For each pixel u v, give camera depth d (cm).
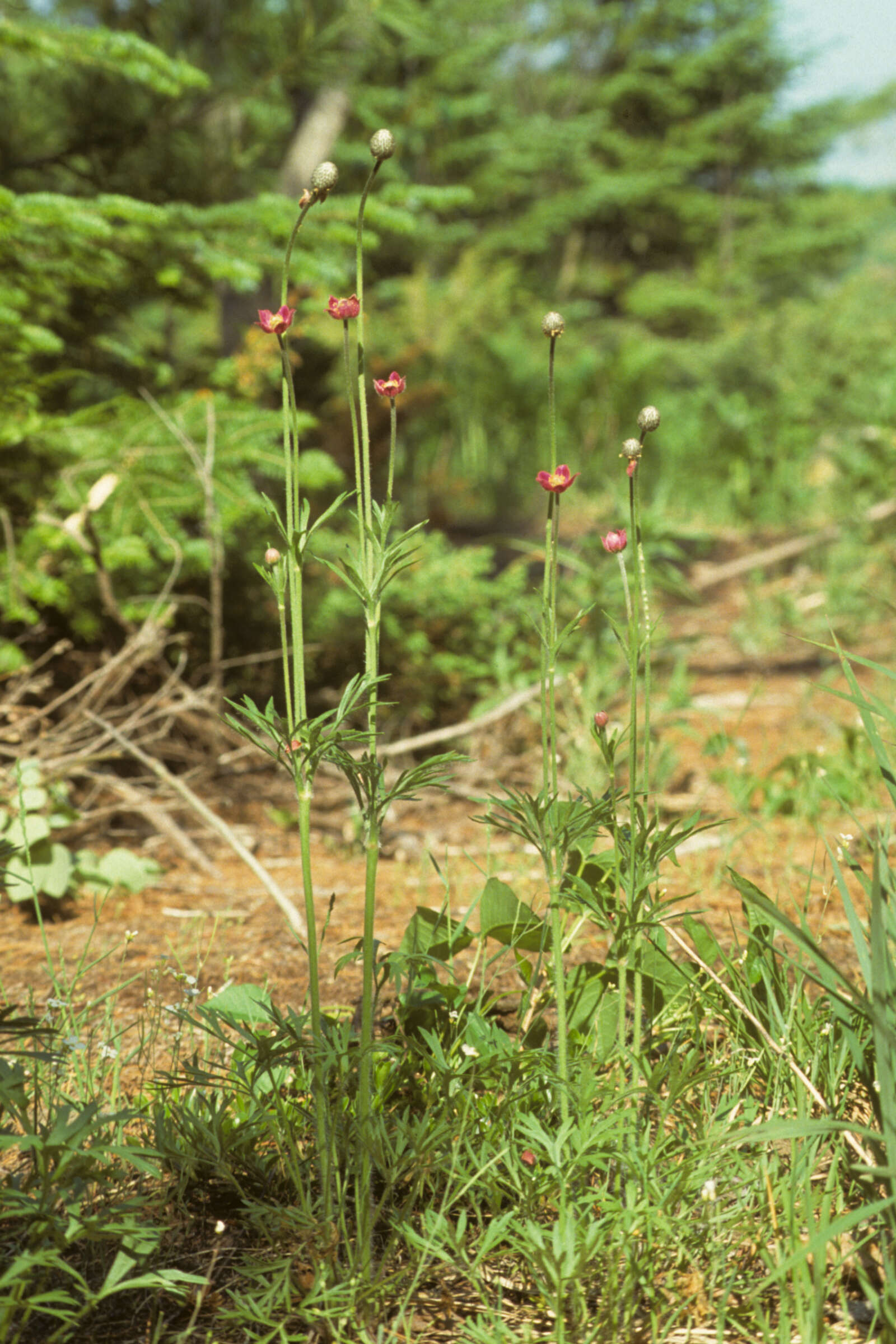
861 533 903
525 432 1580
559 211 2211
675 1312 153
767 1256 160
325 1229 162
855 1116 199
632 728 175
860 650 765
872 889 156
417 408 1188
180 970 276
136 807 395
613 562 591
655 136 2697
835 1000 161
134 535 439
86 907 351
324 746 157
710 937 217
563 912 203
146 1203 171
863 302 1598
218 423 455
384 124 944
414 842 418
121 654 420
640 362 1656
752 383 1591
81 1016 227
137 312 739
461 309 1542
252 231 483
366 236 474
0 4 446
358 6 638
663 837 178
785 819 437
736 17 2611
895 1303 143
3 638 480
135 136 598
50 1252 146
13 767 381
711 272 2502
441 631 586
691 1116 185
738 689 678
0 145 586
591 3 2536
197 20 631
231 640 546
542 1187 169
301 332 173
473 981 265
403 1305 154
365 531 161
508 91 2380
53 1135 149
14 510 487
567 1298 155
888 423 957
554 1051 207
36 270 451
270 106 714
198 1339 155
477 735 517
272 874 393
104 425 465
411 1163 171
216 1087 189
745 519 1267
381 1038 201
